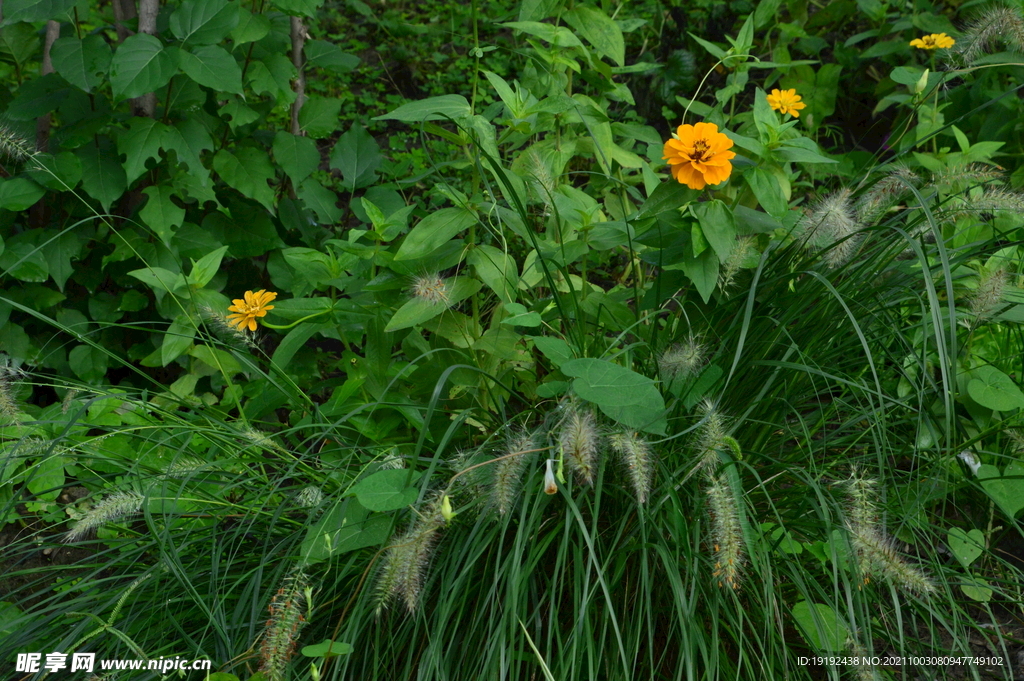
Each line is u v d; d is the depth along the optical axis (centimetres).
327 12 629
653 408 202
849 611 189
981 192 266
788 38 452
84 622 207
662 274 264
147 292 327
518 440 209
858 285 255
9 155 293
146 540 233
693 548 204
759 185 238
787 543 221
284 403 278
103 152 301
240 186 310
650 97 491
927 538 229
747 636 210
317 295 322
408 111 235
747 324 199
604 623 189
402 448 260
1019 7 350
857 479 208
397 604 211
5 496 271
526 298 280
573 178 414
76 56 285
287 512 240
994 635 231
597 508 192
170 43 294
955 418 253
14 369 266
